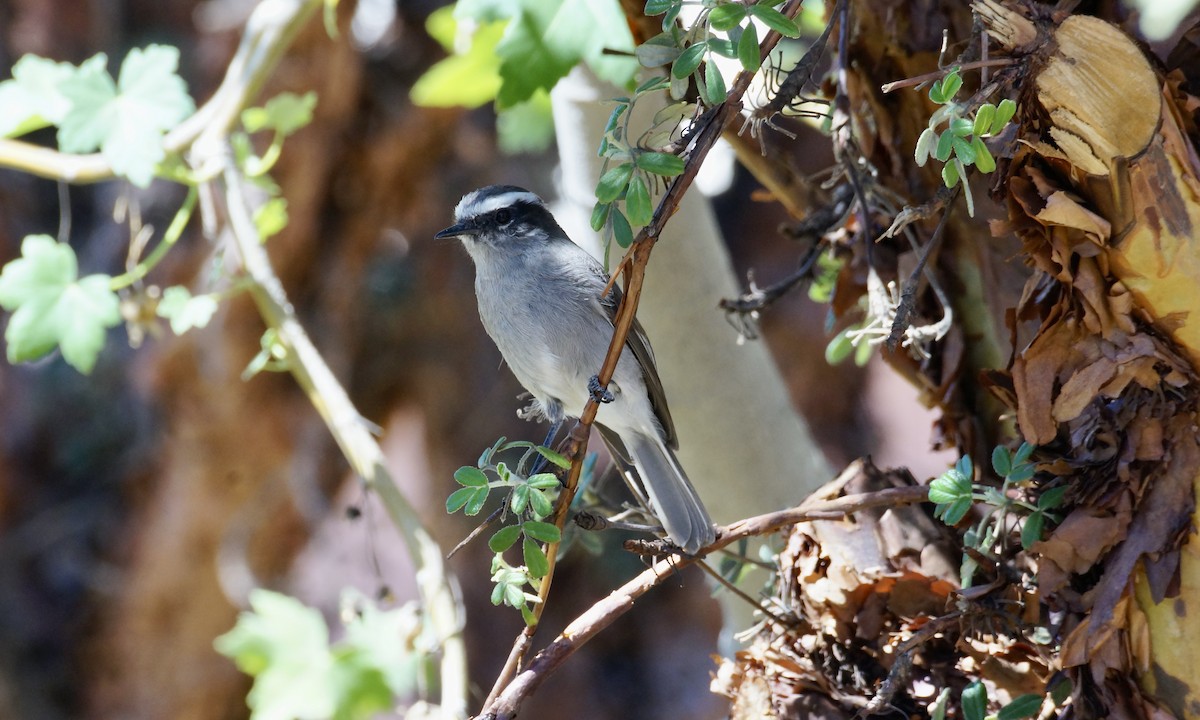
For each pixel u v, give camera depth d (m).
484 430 16.95
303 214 15.08
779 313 16.77
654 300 9.05
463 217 9.55
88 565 17.56
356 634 9.80
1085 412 6.30
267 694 9.61
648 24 7.89
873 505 6.79
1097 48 5.45
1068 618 6.33
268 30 10.23
